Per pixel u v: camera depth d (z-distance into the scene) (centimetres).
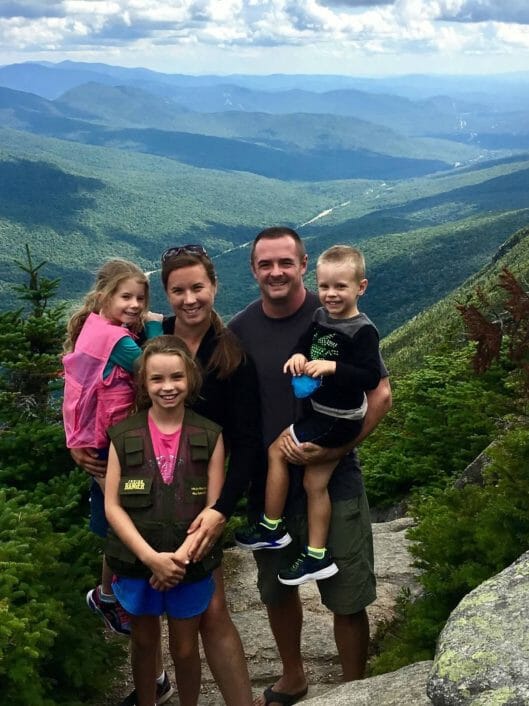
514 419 476
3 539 265
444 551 281
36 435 351
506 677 160
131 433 235
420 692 188
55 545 278
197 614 239
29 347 416
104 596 276
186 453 235
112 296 253
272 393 258
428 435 622
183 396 232
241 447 245
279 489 258
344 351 245
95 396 247
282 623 283
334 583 263
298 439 248
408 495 609
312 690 304
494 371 552
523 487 263
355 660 273
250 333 264
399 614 355
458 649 171
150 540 230
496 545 258
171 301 248
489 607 181
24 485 350
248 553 444
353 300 247
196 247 248
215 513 234
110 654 284
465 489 316
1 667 224
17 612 238
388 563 420
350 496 262
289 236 255
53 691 263
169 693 296
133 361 244
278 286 255
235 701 249
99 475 254
